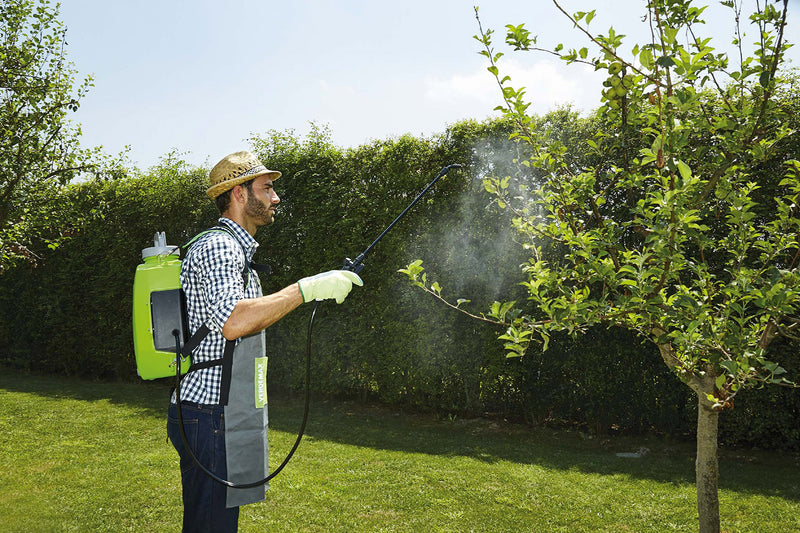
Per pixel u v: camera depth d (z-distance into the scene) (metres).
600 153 2.94
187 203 8.91
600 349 5.79
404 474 4.66
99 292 9.59
